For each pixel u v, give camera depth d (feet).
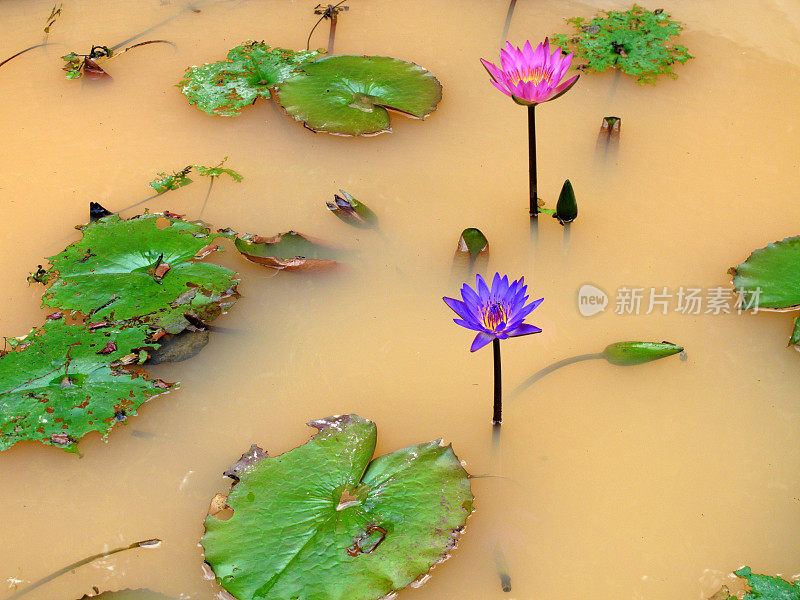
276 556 5.23
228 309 7.27
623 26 10.11
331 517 5.45
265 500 5.58
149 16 11.14
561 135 8.87
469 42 10.25
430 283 7.48
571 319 7.06
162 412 6.55
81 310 6.97
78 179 8.59
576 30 10.19
